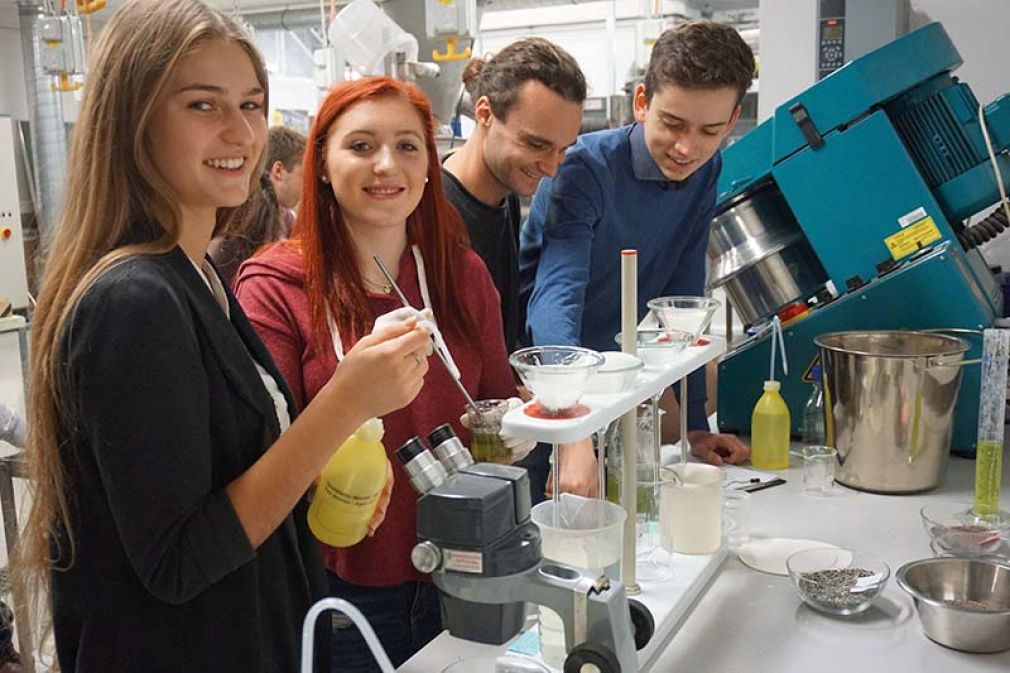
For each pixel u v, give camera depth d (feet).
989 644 4.04
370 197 4.80
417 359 3.53
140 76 3.26
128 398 3.06
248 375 3.60
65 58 12.55
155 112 3.34
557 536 3.72
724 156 7.40
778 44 9.69
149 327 3.10
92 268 3.22
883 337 6.79
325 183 4.97
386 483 4.09
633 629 3.76
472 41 8.08
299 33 18.85
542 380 3.50
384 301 5.01
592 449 4.70
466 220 6.26
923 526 5.57
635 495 4.36
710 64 5.96
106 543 3.37
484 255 6.39
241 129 3.50
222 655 3.53
